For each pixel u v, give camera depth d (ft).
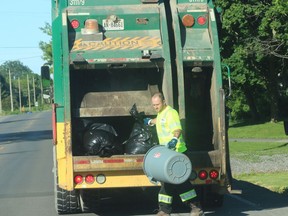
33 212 42.27
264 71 156.87
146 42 35.73
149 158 32.68
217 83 35.55
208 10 36.52
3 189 55.67
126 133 38.37
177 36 35.70
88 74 36.91
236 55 139.54
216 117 35.76
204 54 35.68
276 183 53.21
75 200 39.50
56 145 34.68
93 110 36.09
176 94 35.68
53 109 34.86
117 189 42.93
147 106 36.60
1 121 275.80
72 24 35.68
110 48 35.35
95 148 34.88
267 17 109.29
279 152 86.74
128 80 37.14
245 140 123.03
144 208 41.75
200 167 35.40
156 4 36.58
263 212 38.68
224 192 36.17
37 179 63.00
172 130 33.24
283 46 114.21
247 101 182.39
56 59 36.01
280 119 174.29
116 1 36.58
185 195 33.71
